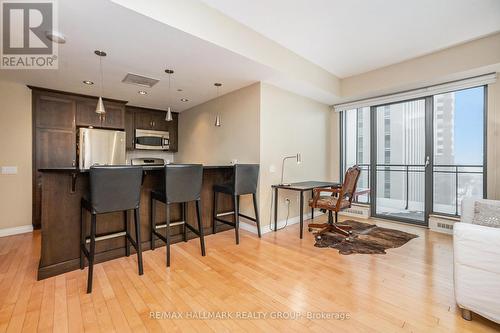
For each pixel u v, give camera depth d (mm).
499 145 2891
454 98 3346
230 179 3482
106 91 3674
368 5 2178
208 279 2014
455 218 3215
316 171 4316
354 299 1727
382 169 4160
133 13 1742
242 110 3541
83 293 1783
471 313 1521
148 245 2666
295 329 1417
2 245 2783
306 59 3291
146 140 4793
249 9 2225
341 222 3900
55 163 3582
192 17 2041
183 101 4305
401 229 3496
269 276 2074
